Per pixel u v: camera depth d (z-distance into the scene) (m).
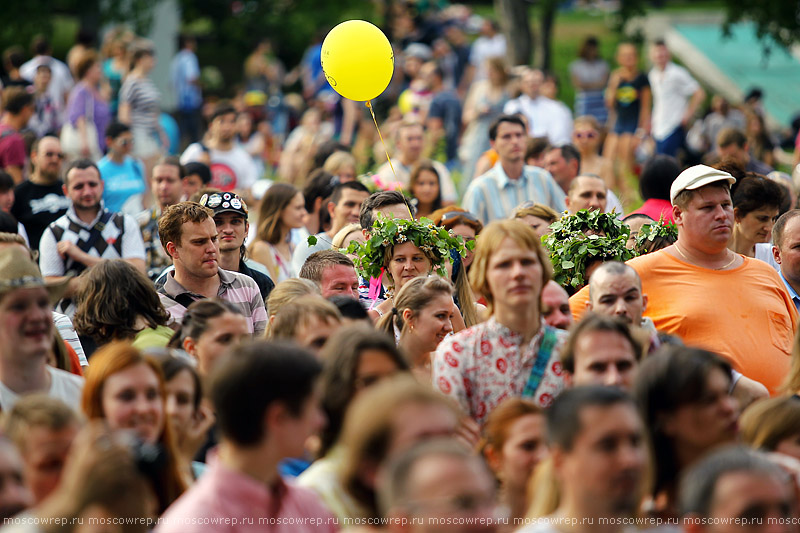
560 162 41.41
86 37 71.12
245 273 30.62
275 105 83.62
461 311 27.78
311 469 15.91
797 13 72.25
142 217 36.69
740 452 13.50
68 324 24.75
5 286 18.20
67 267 33.78
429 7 97.31
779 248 28.05
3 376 18.58
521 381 18.98
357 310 21.17
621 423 13.69
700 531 13.17
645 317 22.64
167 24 95.12
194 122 84.44
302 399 14.14
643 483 15.61
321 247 32.91
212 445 20.36
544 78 65.75
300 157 68.62
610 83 72.44
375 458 13.70
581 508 13.67
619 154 65.62
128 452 12.85
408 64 78.69
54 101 63.91
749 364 24.27
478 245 19.41
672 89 65.69
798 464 15.88
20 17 88.88
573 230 27.41
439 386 19.20
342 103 74.81
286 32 102.38
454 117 64.38
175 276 27.86
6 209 36.22
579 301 24.67
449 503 11.70
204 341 20.55
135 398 16.72
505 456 16.73
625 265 22.08
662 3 122.69
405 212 28.42
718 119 63.31
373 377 16.09
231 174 50.94
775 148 61.59
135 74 62.56
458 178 59.75
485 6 134.12
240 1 103.06
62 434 15.31
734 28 108.38
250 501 13.90
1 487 13.55
